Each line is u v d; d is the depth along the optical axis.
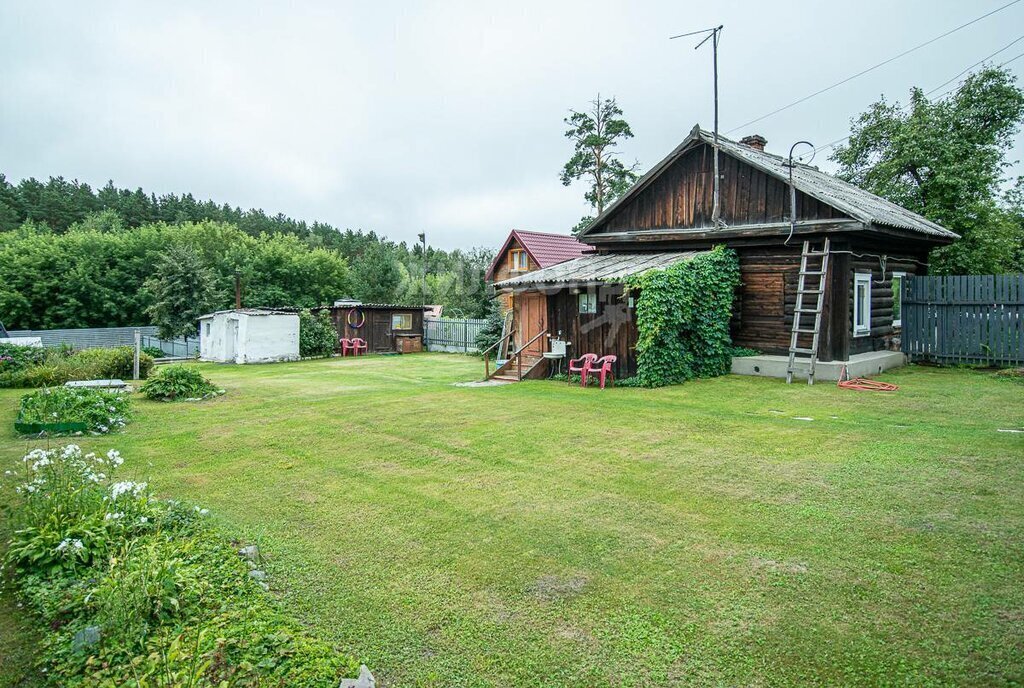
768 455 7.85
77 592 4.27
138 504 5.56
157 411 12.23
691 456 7.91
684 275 14.32
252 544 5.31
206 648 3.60
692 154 17.36
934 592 4.30
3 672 3.60
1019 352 15.18
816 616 4.06
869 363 14.72
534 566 4.91
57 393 11.12
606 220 19.28
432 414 11.14
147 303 38.88
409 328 31.38
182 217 68.25
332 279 45.72
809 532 5.39
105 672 3.45
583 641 3.87
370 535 5.59
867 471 7.00
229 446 9.09
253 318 25.45
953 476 6.70
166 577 4.16
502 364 18.66
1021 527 5.32
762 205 15.91
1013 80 24.20
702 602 4.29
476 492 6.74
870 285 15.93
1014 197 29.03
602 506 6.20
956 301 16.19
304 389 15.32
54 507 5.21
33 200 66.50
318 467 7.89
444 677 3.54
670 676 3.52
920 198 24.77
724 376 15.10
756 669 3.55
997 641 3.71
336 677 3.41
